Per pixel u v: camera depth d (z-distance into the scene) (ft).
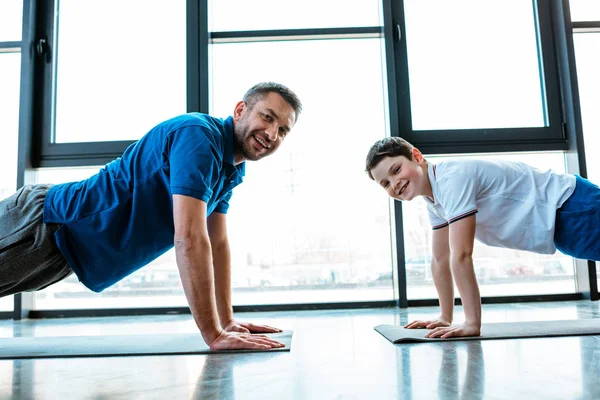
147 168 3.98
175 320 7.54
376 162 4.89
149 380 2.79
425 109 9.47
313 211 9.24
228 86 9.64
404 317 6.92
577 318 5.88
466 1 9.78
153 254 4.21
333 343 4.22
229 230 9.13
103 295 9.04
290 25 9.68
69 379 2.89
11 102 9.47
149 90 9.52
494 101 9.55
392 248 9.09
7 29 9.49
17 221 3.82
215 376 2.85
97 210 3.90
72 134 9.40
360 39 9.78
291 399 2.28
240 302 9.04
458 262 4.43
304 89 9.60
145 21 9.68
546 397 2.19
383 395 2.31
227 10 9.72
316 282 9.14
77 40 9.64
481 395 2.25
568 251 4.96
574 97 9.21
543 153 9.48
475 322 4.32
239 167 4.67
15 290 4.03
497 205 4.82
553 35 9.68
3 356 3.76
